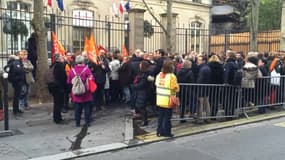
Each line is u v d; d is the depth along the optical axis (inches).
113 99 458.0
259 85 397.7
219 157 256.2
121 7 842.2
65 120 366.6
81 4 837.8
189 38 893.2
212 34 904.3
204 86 353.4
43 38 456.1
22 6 730.8
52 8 711.7
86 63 394.6
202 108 356.2
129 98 431.2
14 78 375.6
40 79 454.6
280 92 422.6
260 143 289.4
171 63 304.8
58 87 346.3
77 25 727.7
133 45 604.1
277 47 756.0
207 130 332.8
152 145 290.8
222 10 1295.5
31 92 470.9
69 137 305.1
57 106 351.3
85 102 343.0
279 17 1176.8
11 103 436.5
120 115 391.5
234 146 282.5
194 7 1119.0
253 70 377.7
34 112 399.5
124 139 301.1
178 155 262.7
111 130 329.1
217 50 854.5
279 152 265.0
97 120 367.6
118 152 273.7
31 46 467.8
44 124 348.2
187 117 357.1
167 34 590.2
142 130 331.3
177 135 314.3
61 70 346.6
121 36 727.7
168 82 300.7
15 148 274.8
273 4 1182.9
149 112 392.8
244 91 386.0
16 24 549.0
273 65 422.6
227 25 1330.0
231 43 829.8
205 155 261.3
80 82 332.8
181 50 866.8
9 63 379.2
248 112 412.5
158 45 748.0
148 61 376.8
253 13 641.0
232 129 341.4
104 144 287.3
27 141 292.5
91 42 406.9
